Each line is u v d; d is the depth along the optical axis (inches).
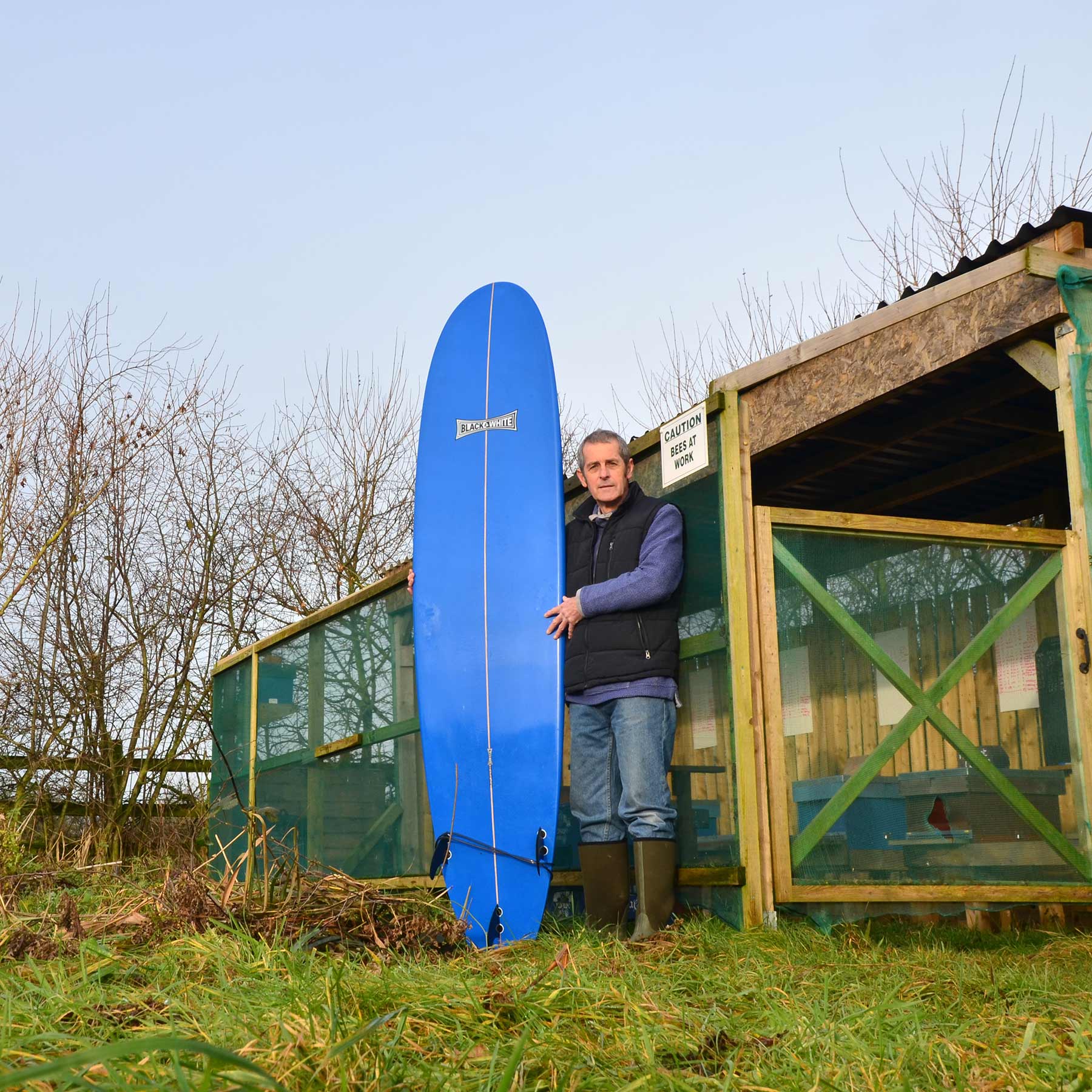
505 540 190.7
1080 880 173.0
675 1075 75.0
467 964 122.3
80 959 110.0
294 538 505.0
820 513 172.7
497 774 180.5
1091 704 176.2
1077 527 169.0
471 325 210.1
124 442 411.2
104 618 394.3
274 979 98.0
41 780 373.4
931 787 169.3
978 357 171.8
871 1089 73.1
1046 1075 75.3
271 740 312.8
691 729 174.1
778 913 159.0
